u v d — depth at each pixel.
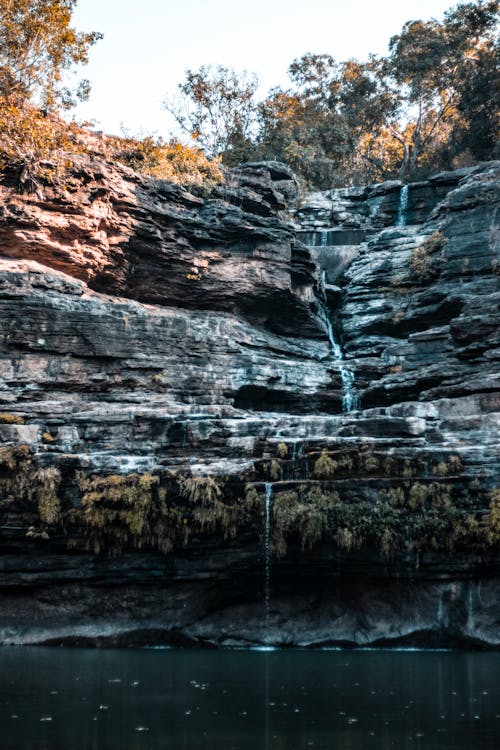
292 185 46.44
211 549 22.86
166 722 12.85
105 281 33.56
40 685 15.77
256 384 31.02
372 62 65.19
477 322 30.83
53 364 26.89
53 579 22.30
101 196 31.95
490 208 36.69
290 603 23.42
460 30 59.59
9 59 31.02
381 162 68.38
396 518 22.59
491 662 19.47
